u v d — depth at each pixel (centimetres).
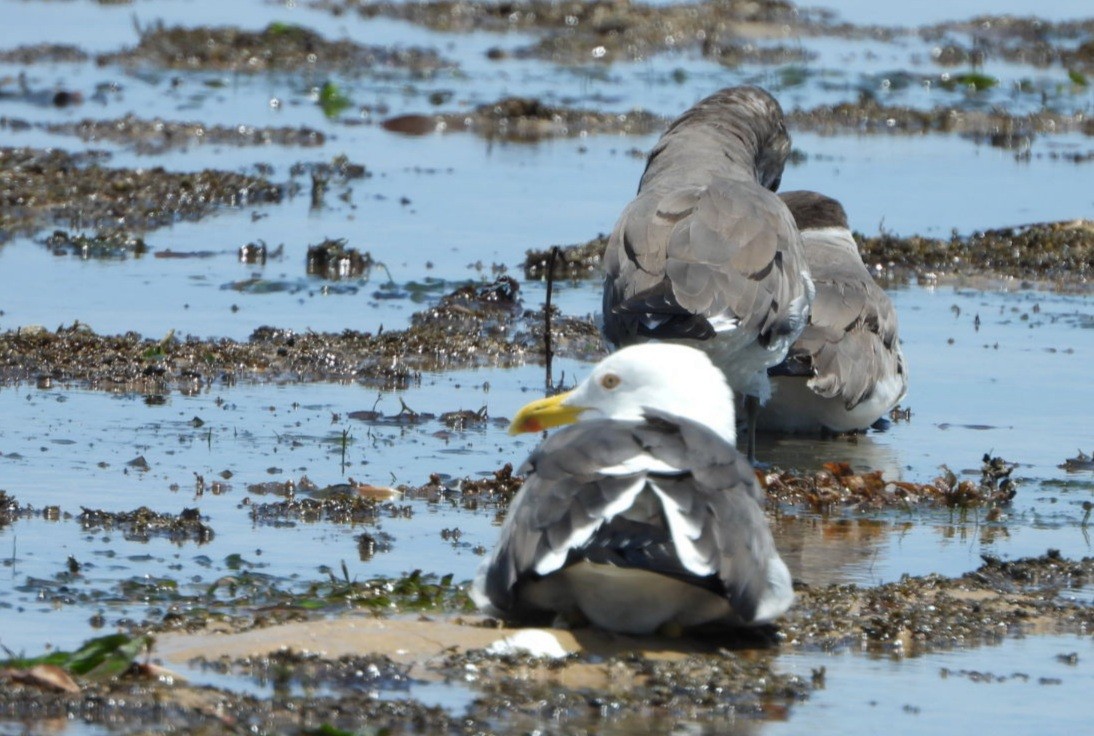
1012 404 1582
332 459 1312
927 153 2959
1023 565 1084
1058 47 4081
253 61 3697
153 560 1052
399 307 1875
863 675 877
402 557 1083
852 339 1477
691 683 841
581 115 3152
